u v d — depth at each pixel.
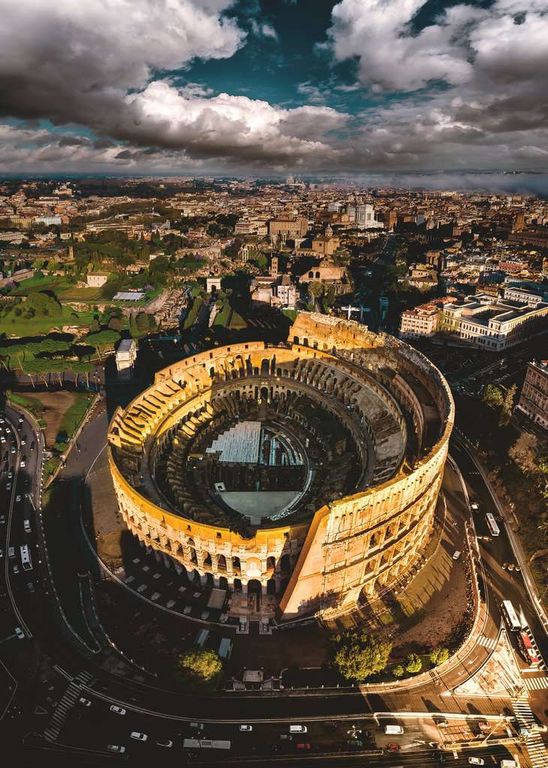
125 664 99.81
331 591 108.31
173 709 92.12
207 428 177.12
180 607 111.56
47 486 151.38
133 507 116.62
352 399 179.25
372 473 139.38
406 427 149.50
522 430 178.12
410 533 115.75
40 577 119.88
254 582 118.31
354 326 199.50
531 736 89.38
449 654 101.75
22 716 90.62
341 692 95.12
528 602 114.94
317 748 86.38
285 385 196.38
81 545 129.50
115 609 111.06
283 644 103.69
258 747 86.38
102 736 87.75
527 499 138.38
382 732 89.12
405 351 177.12
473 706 93.69
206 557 114.06
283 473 153.62
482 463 162.88
